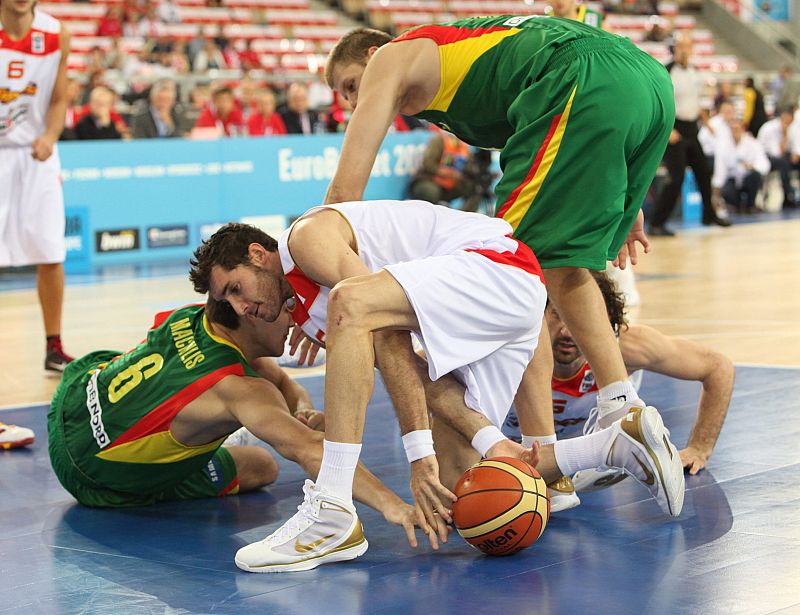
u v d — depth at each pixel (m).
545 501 3.59
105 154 14.32
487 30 4.33
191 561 3.73
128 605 3.31
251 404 4.02
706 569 3.42
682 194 19.62
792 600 3.12
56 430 4.53
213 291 3.93
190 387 4.14
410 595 3.30
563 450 3.94
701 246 15.30
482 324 3.72
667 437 3.79
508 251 3.85
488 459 3.62
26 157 7.64
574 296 4.24
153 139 14.80
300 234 3.74
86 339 8.67
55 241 7.61
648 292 10.96
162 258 14.91
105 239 14.42
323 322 3.85
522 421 4.17
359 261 3.72
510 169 4.22
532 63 4.17
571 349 4.61
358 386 3.56
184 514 4.36
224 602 3.30
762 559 3.49
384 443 5.39
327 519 3.59
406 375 3.65
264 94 16.09
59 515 4.38
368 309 3.56
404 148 16.50
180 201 15.02
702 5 30.72
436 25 4.42
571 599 3.20
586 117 4.05
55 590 3.47
